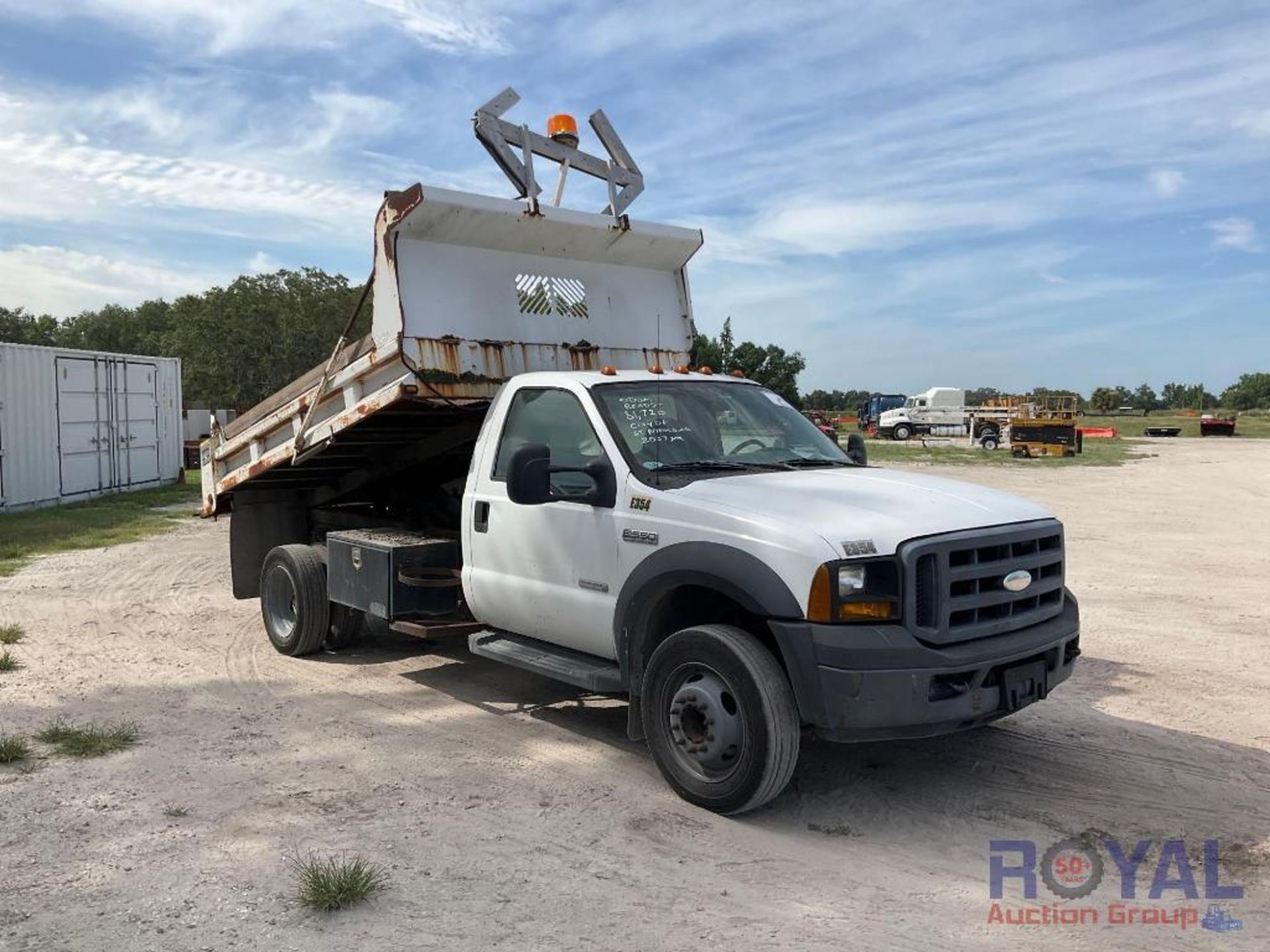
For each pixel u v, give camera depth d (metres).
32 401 17.59
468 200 6.14
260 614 9.13
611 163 7.46
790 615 4.26
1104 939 3.53
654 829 4.45
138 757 5.30
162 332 84.06
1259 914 3.71
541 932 3.52
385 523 8.16
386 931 3.50
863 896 3.83
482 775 5.10
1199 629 8.53
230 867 3.99
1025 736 5.72
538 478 4.94
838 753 5.44
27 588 10.34
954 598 4.35
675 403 5.68
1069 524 16.19
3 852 4.11
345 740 5.64
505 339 6.61
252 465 7.89
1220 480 25.25
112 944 3.38
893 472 5.60
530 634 5.74
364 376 6.53
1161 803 4.77
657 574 4.77
